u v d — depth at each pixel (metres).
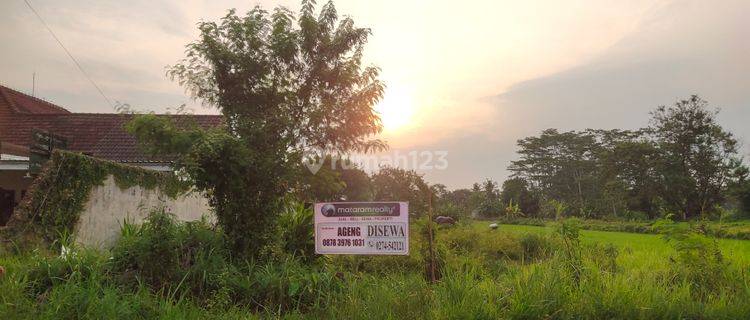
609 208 58.59
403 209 7.58
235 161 7.69
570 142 99.00
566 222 8.34
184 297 6.45
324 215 7.76
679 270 7.96
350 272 7.99
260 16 8.47
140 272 6.91
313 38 8.43
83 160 10.62
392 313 6.05
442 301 6.20
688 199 60.78
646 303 6.41
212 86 8.54
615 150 66.50
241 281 6.86
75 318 5.50
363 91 8.50
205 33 8.27
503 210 59.62
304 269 7.37
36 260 6.95
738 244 16.36
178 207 15.04
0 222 17.53
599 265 8.24
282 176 8.11
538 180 101.75
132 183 12.24
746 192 53.81
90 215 10.74
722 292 7.04
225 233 8.11
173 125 7.94
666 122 62.53
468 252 12.34
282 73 8.55
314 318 6.16
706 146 61.09
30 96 26.47
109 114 22.42
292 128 8.33
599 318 6.13
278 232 8.32
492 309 5.95
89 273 6.49
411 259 8.81
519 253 13.07
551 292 6.32
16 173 18.00
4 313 5.26
